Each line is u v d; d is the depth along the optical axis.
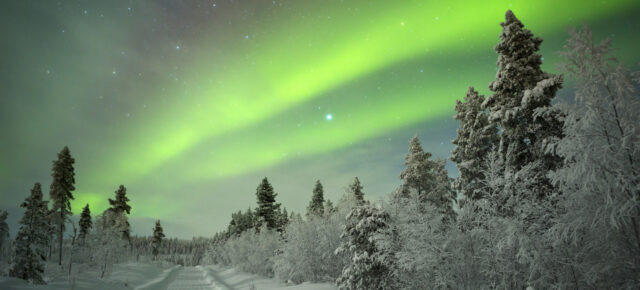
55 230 33.66
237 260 47.56
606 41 7.57
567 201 8.53
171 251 149.25
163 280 35.53
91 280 26.33
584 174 7.69
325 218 24.84
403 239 13.59
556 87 13.16
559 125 12.84
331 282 21.84
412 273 12.60
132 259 57.03
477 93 21.73
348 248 17.00
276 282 28.88
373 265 14.60
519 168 13.84
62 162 40.12
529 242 9.30
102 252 31.22
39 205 24.34
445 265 10.97
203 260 102.38
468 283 10.72
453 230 11.30
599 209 7.43
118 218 46.09
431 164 25.33
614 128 7.45
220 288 27.48
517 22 15.71
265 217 48.22
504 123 14.37
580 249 9.09
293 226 27.31
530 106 13.58
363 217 15.95
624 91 7.24
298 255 25.25
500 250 9.85
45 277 25.97
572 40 8.05
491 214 11.25
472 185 18.69
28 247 22.47
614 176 7.30
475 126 20.34
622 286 7.95
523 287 10.25
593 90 7.63
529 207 10.14
